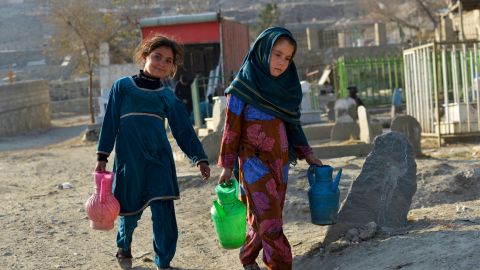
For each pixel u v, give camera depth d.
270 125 4.79
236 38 25.88
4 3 100.62
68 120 42.62
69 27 36.47
